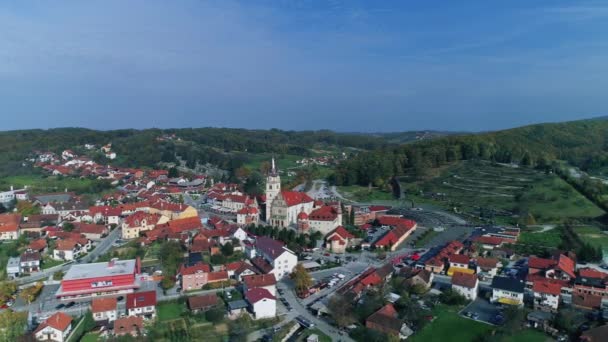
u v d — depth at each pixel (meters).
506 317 141.62
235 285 177.25
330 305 150.62
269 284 165.50
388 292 165.12
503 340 132.62
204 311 154.38
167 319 150.38
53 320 139.00
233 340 135.62
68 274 173.50
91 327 143.25
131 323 142.25
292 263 192.62
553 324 139.88
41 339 135.50
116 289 171.38
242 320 145.25
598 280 161.38
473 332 138.75
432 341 134.12
